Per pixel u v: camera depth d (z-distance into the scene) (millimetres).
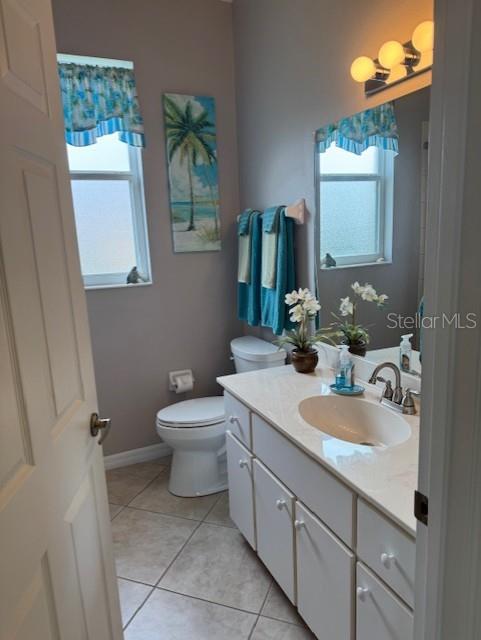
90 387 1199
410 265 1554
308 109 2027
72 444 1033
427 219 680
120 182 2660
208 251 2863
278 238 2225
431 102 640
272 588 1800
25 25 872
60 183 1048
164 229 2732
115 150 2633
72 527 1000
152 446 2928
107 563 1257
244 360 2537
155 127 2607
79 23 2340
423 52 1401
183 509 2367
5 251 738
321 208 2008
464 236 613
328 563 1305
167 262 2773
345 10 1718
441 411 694
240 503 1958
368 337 1804
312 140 2020
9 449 727
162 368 2873
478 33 555
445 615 754
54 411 937
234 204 2887
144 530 2197
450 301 647
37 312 867
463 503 685
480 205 587
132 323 2750
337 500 1225
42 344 885
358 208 1776
